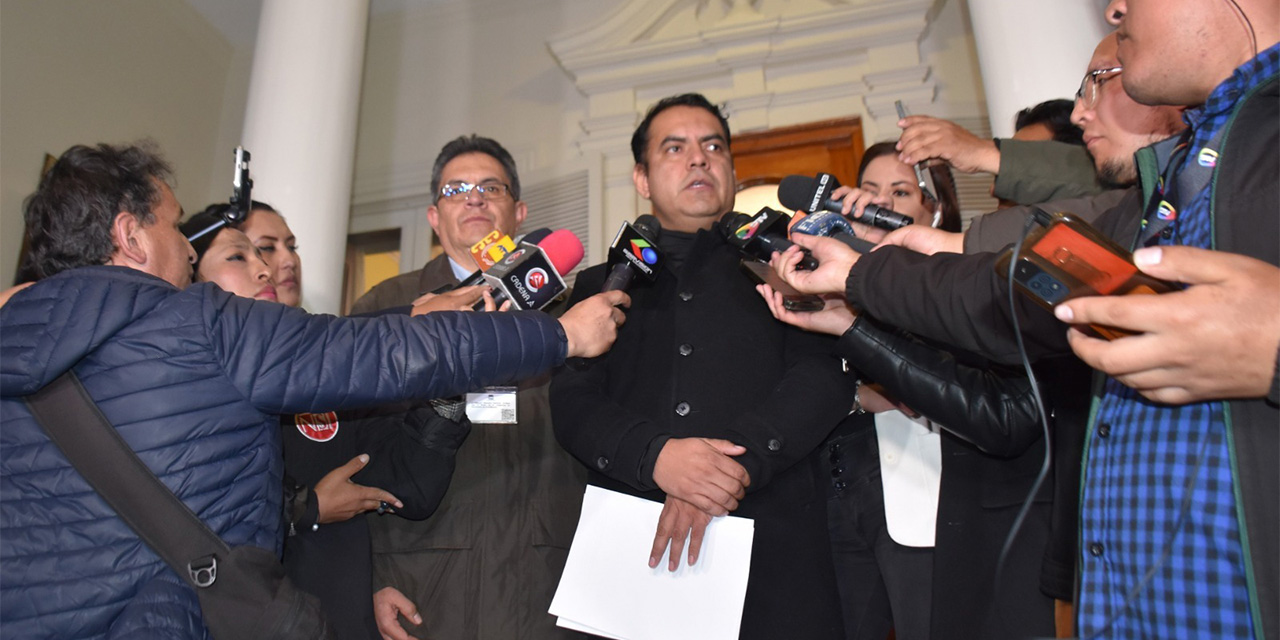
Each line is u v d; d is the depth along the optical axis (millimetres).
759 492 1718
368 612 1758
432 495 1833
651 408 1783
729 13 5574
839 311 1708
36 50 4887
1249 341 856
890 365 1648
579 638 1784
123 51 5551
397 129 6211
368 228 6129
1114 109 1734
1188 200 1146
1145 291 950
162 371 1274
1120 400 1184
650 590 1613
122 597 1203
